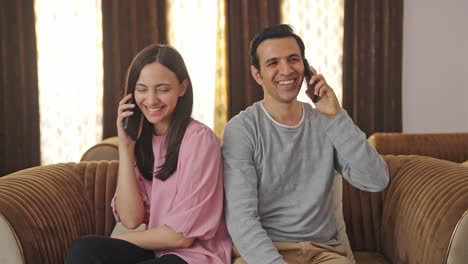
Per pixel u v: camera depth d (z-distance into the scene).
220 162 1.40
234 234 1.33
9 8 3.29
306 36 3.57
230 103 3.52
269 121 1.47
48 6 3.37
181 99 1.41
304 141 1.47
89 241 1.25
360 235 1.81
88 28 3.42
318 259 1.39
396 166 1.75
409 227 1.49
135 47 3.39
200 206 1.29
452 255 1.27
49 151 3.46
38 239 1.33
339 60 3.62
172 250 1.32
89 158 2.57
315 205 1.45
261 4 3.44
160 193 1.38
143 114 1.44
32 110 3.38
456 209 1.30
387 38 3.57
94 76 3.45
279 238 1.44
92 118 3.48
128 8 3.36
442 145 2.85
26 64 3.35
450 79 3.81
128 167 1.43
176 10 3.48
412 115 3.83
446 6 3.74
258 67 1.50
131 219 1.42
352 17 3.55
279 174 1.45
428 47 3.77
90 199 1.71
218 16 3.46
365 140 1.45
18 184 1.45
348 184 1.83
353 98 3.61
